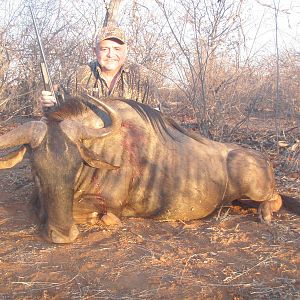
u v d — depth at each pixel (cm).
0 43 417
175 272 149
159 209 200
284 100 366
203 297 135
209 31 308
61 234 167
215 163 208
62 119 182
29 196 230
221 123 324
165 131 206
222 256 161
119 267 152
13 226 188
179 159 202
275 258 160
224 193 210
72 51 452
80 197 187
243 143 341
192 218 206
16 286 140
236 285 141
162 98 390
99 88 250
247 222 198
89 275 146
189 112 399
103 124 192
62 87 246
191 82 327
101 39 243
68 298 133
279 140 342
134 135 197
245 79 345
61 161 161
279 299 134
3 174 270
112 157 191
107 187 190
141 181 197
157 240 175
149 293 136
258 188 208
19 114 455
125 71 256
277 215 209
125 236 178
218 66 330
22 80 441
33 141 164
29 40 436
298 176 269
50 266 152
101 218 190
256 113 407
